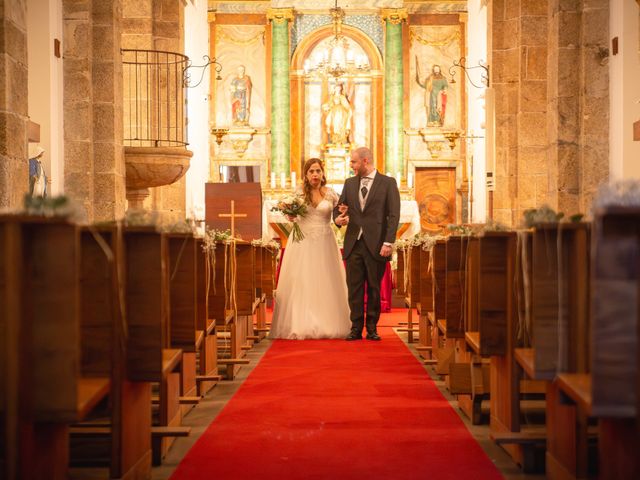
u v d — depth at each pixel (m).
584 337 3.72
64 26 10.07
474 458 4.63
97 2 10.20
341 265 10.63
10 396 2.82
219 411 5.94
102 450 4.38
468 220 21.81
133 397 4.00
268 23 23.11
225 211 12.70
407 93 23.16
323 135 23.08
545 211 4.14
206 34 21.55
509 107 14.27
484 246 4.62
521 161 13.69
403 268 10.98
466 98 23.03
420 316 9.18
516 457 4.51
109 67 10.22
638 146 9.92
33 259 2.99
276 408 6.04
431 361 7.43
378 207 10.07
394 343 9.91
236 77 23.05
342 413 5.85
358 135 23.16
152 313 3.93
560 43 10.44
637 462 2.95
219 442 5.01
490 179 14.17
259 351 9.24
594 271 2.83
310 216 10.52
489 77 14.77
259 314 10.62
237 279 8.08
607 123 10.39
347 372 7.70
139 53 13.41
